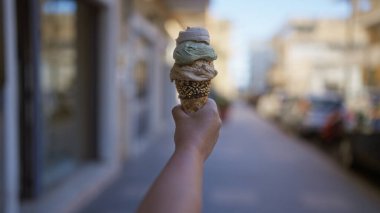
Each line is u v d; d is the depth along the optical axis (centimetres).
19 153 495
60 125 621
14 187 406
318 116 1399
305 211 577
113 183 670
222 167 852
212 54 112
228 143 1232
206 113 112
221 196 630
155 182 95
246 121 2086
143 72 1137
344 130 984
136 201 572
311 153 1112
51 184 579
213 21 3394
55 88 602
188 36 112
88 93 716
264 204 600
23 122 497
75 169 666
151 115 1279
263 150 1123
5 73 375
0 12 368
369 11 2666
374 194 691
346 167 912
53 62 595
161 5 1227
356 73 3017
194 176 97
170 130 1433
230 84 3656
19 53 489
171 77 115
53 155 596
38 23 501
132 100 917
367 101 1023
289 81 5197
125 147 848
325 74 4412
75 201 525
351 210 593
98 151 722
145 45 1142
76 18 668
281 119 1922
